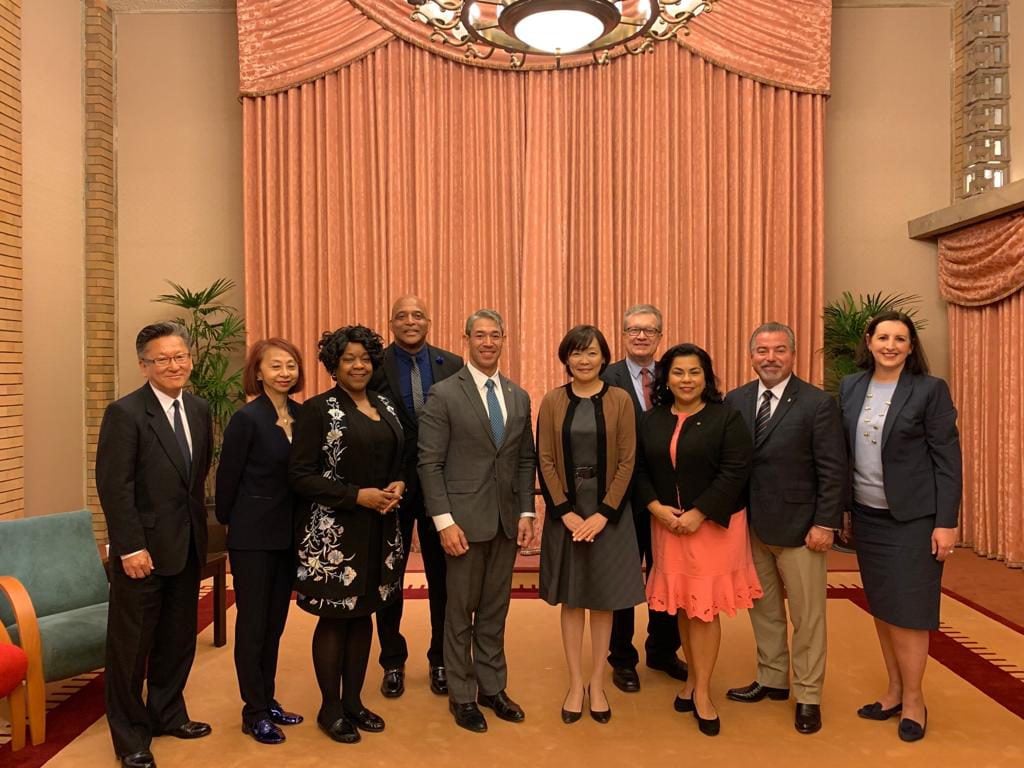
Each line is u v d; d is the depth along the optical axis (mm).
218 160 5973
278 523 2645
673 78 5617
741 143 5707
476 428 2725
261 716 2666
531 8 2541
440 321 5672
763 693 2969
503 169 5672
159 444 2482
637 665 3355
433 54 5633
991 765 2467
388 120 5641
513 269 5707
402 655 3109
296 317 5688
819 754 2537
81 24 5676
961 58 5867
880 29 5984
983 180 5602
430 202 5652
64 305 5402
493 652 2848
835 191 6008
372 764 2480
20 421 4629
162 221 5961
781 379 2799
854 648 3508
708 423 2719
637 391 3145
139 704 2506
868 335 2729
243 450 2613
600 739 2646
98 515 5695
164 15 5941
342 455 2549
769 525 2744
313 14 5598
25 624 2594
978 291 5316
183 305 5547
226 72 5961
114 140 5922
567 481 2766
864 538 2730
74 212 5559
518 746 2598
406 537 3055
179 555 2508
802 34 5629
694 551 2701
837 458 2674
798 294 5730
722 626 3830
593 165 5680
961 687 3076
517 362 5715
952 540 2566
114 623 2451
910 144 5996
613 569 2703
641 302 5672
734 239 5668
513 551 2814
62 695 3057
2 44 4457
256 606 2641
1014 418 5031
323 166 5660
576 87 5664
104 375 5746
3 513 4438
